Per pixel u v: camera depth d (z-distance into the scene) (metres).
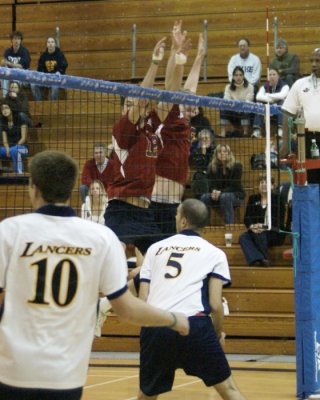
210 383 12.26
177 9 39.25
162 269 12.55
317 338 16.61
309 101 19.83
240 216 26.56
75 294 7.19
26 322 7.08
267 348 24.03
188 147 16.30
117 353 24.45
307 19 37.56
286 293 24.92
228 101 17.16
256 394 17.06
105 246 7.36
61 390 7.01
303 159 16.67
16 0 41.41
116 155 15.27
